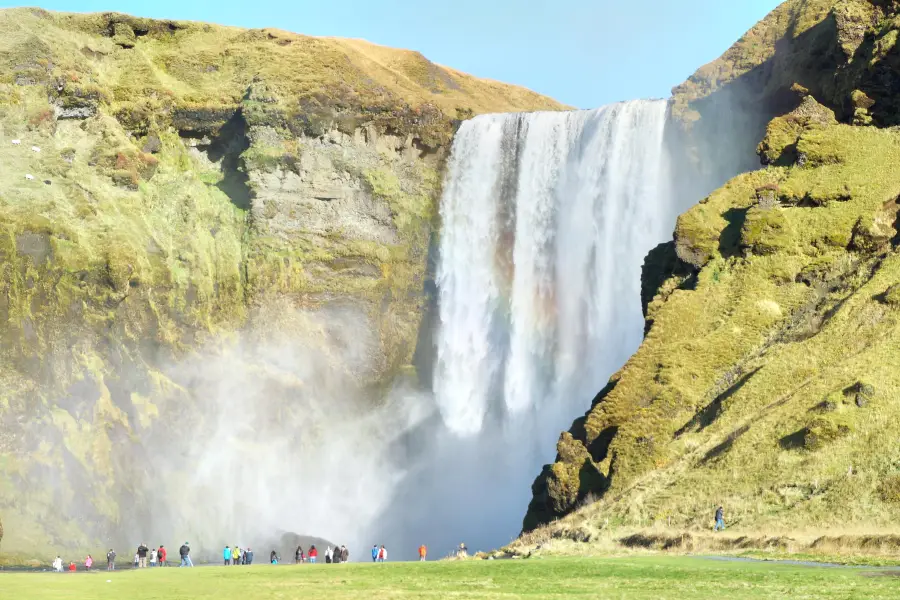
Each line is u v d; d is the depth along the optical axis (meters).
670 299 80.00
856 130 85.88
